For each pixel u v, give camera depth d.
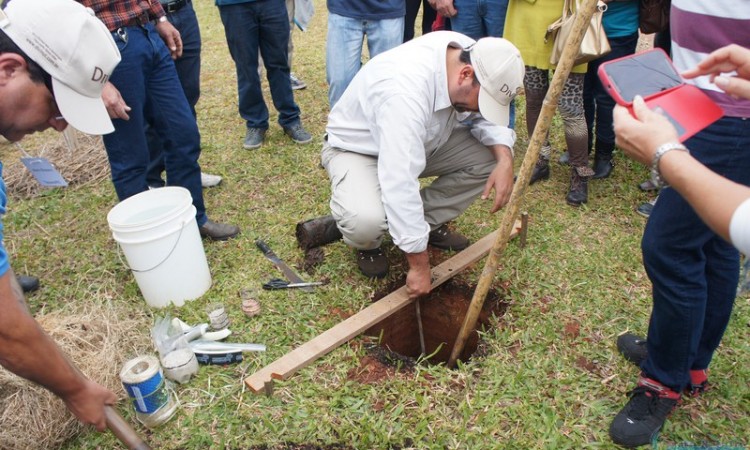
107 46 1.86
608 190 4.01
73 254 3.57
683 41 1.84
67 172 4.49
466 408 2.44
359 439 2.35
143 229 2.82
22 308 1.52
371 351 2.78
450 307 3.28
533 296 3.09
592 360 2.67
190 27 3.79
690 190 1.25
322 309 3.05
